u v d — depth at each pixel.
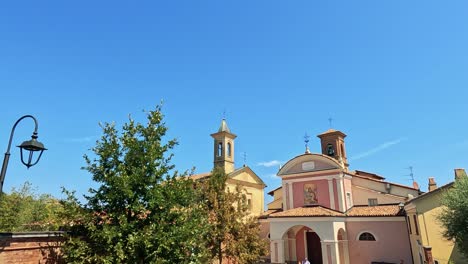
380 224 30.05
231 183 36.44
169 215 12.03
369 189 35.31
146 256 11.11
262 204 40.47
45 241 11.16
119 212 11.54
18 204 22.91
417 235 25.08
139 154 12.20
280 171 38.12
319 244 33.28
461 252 17.53
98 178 11.90
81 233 11.62
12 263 10.06
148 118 13.01
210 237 21.00
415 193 33.75
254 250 23.33
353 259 30.38
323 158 35.44
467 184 17.41
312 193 35.31
